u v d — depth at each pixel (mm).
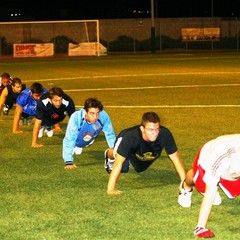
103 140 13375
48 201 8492
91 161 11195
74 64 39938
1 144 13031
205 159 7066
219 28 56344
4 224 7523
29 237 7047
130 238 6945
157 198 8555
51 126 13570
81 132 10586
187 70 32781
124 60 43094
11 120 16438
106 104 19312
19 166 10844
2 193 8969
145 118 7906
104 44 55250
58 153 11992
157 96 21141
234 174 6812
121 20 57219
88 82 27281
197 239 6875
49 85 26484
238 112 16859
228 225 7379
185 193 8031
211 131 14000
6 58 48875
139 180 9656
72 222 7543
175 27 58219
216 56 46000
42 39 53531
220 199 8180
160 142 8492
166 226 7332
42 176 10023
